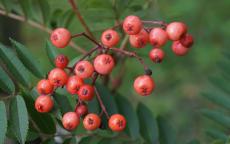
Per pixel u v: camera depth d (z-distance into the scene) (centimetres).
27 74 29
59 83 27
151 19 37
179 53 31
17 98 28
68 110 29
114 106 32
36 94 29
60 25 37
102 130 31
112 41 28
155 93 89
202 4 89
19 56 29
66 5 36
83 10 35
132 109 33
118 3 35
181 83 84
